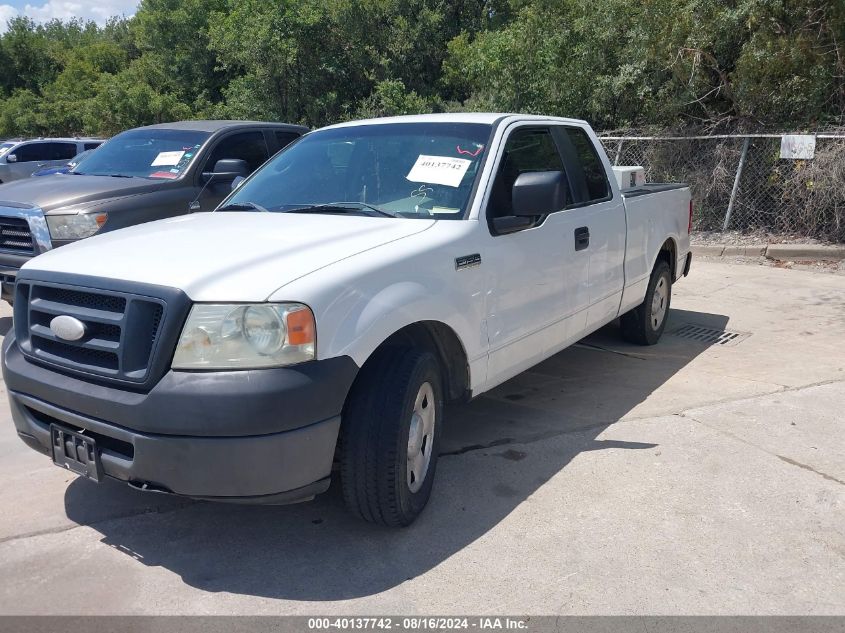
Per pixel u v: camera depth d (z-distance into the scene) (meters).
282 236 3.64
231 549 3.48
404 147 4.53
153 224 4.22
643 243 6.09
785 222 11.06
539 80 14.09
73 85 36.28
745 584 3.18
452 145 4.44
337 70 21.78
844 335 6.97
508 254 4.20
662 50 11.48
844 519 3.71
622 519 3.71
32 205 6.49
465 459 4.42
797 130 11.13
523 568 3.31
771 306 8.12
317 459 3.10
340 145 4.76
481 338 4.02
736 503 3.86
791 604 3.05
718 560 3.36
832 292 8.63
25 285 3.56
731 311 7.96
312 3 21.31
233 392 2.92
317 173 4.61
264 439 2.94
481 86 16.09
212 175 7.18
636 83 12.52
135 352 3.05
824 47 10.83
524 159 4.67
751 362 6.24
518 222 4.21
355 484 3.38
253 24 20.94
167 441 2.95
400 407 3.34
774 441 4.62
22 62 43.78
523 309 4.39
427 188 4.23
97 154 8.15
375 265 3.37
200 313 2.99
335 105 22.20
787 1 10.66
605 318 5.64
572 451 4.52
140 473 3.03
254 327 2.97
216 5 28.44
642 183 6.96
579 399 5.43
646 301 6.52
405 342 3.64
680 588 3.15
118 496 3.99
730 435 4.71
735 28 11.21
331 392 3.10
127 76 28.30
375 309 3.30
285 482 3.02
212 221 4.09
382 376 3.39
